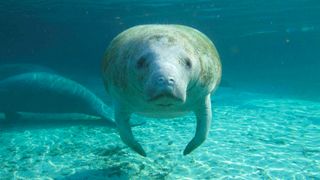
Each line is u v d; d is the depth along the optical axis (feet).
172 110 13.09
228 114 30.78
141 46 11.07
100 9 71.56
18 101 29.25
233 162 18.63
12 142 23.44
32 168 18.45
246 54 176.76
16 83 29.17
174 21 89.30
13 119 30.01
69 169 18.12
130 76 11.27
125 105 13.58
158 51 10.45
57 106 29.25
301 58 181.78
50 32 120.88
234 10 72.28
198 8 70.08
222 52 166.91
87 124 28.25
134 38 12.07
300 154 19.92
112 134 24.97
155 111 13.03
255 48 157.07
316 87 59.67
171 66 9.90
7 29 111.55
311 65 133.08
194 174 17.07
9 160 19.81
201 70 11.69
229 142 22.25
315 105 35.45
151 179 16.49
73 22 94.68
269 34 111.45
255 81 70.74
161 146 21.58
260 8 69.87
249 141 22.49
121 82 12.10
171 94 9.43
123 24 98.53
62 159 19.75
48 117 30.86
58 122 29.04
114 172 17.43
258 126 26.50
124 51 11.99
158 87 9.43
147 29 12.60
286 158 19.26
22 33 123.24
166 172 17.33
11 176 17.43
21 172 17.94
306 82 67.77
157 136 23.95
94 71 102.27
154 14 78.79
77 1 62.13
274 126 26.53
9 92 29.09
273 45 147.23
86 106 28.84
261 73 91.71
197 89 12.17
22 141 23.61
